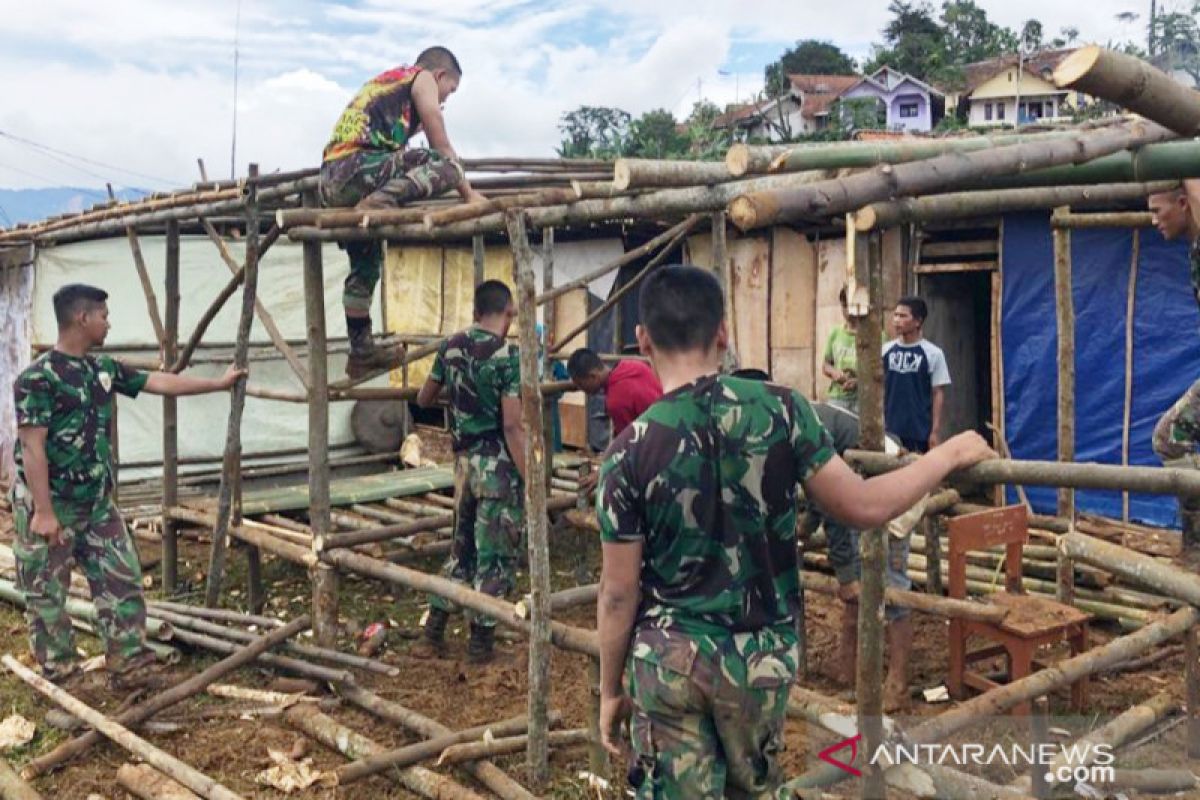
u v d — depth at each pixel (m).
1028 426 8.51
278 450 10.19
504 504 5.36
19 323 9.89
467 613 5.40
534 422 3.97
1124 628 5.49
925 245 9.24
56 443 4.86
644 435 2.42
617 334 11.01
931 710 4.56
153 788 3.95
